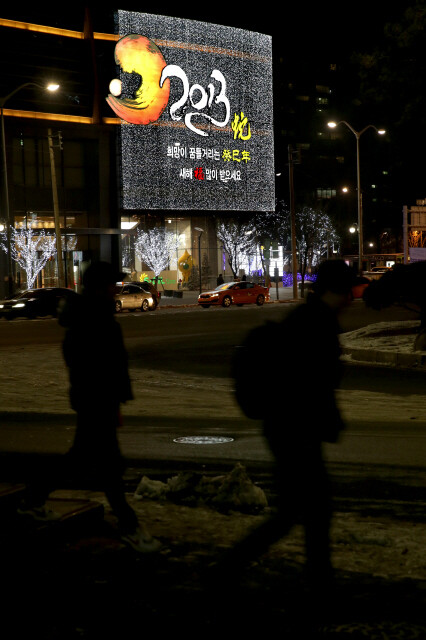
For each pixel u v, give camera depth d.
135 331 29.97
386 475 7.83
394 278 18.84
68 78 65.94
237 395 4.12
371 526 5.95
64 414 12.08
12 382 16.28
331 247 112.56
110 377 4.74
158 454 8.88
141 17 72.81
